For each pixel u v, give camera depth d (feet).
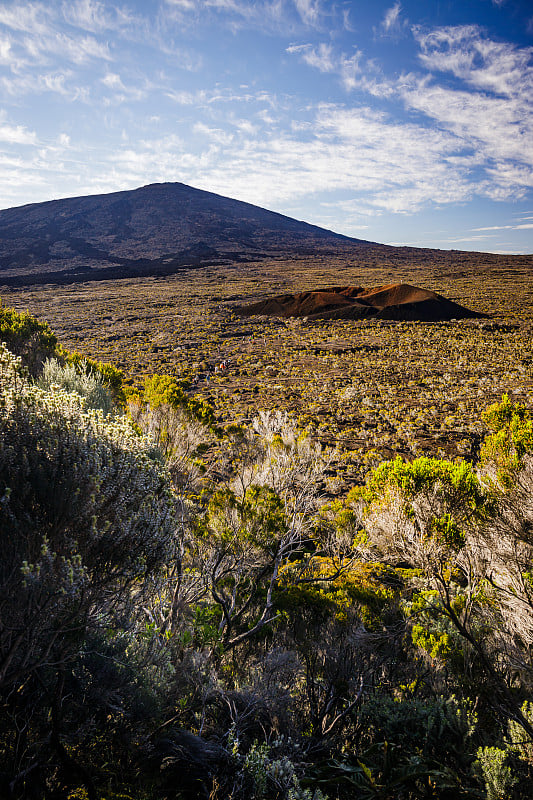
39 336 56.85
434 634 16.01
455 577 19.93
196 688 11.25
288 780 9.21
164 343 197.47
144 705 9.22
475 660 13.92
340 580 21.24
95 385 33.96
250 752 9.30
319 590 20.07
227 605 17.42
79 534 8.37
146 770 8.65
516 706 12.16
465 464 19.97
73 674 9.02
